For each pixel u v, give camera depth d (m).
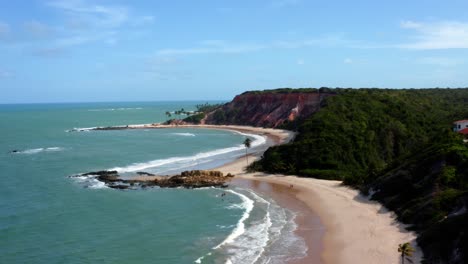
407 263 38.50
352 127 95.88
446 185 51.16
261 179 79.56
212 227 52.00
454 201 45.75
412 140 95.69
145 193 70.62
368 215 53.53
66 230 51.34
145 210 60.06
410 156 65.19
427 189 52.50
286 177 79.88
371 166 75.12
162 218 56.09
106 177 82.31
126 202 64.44
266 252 43.50
